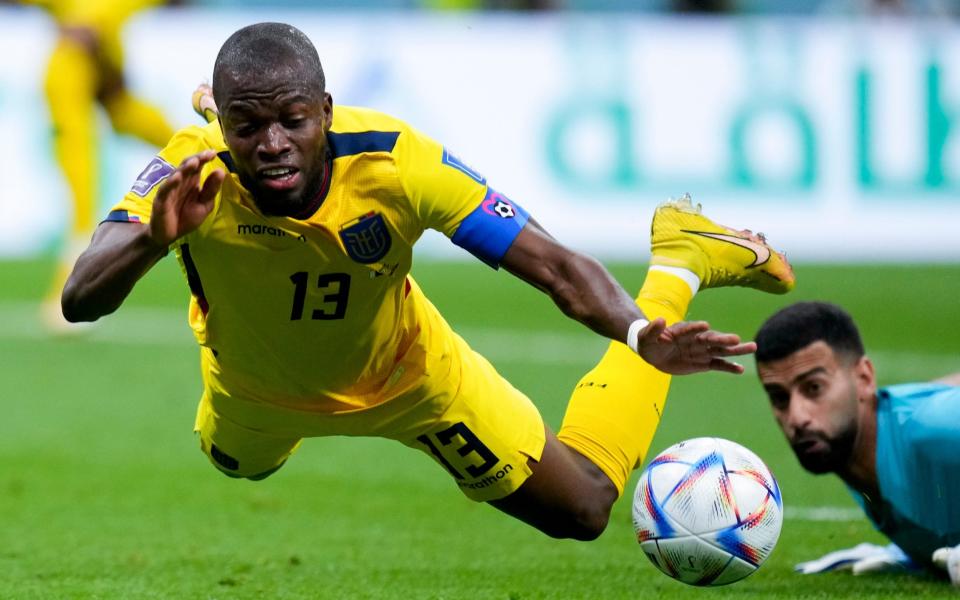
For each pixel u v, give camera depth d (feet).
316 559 63.98
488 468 54.34
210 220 45.03
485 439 53.88
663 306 55.47
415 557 64.49
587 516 56.34
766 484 51.78
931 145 178.60
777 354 55.36
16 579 58.65
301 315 47.78
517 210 46.32
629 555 64.90
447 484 83.56
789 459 88.43
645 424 57.57
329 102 43.68
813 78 177.37
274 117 41.52
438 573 60.44
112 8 133.08
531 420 55.06
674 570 52.13
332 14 183.01
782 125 177.17
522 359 126.52
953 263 177.27
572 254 45.80
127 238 42.78
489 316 149.48
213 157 39.75
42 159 173.99
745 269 57.21
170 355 129.80
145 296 163.73
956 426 53.26
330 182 44.62
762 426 99.25
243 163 42.37
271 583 57.93
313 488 82.17
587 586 57.31
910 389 55.98
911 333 136.87
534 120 176.65
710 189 176.96
